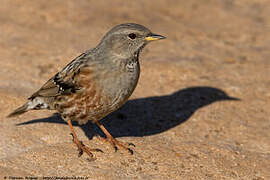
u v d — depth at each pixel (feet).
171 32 59.82
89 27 57.62
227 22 65.10
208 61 52.29
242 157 34.06
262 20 66.69
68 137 34.78
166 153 33.55
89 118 32.96
